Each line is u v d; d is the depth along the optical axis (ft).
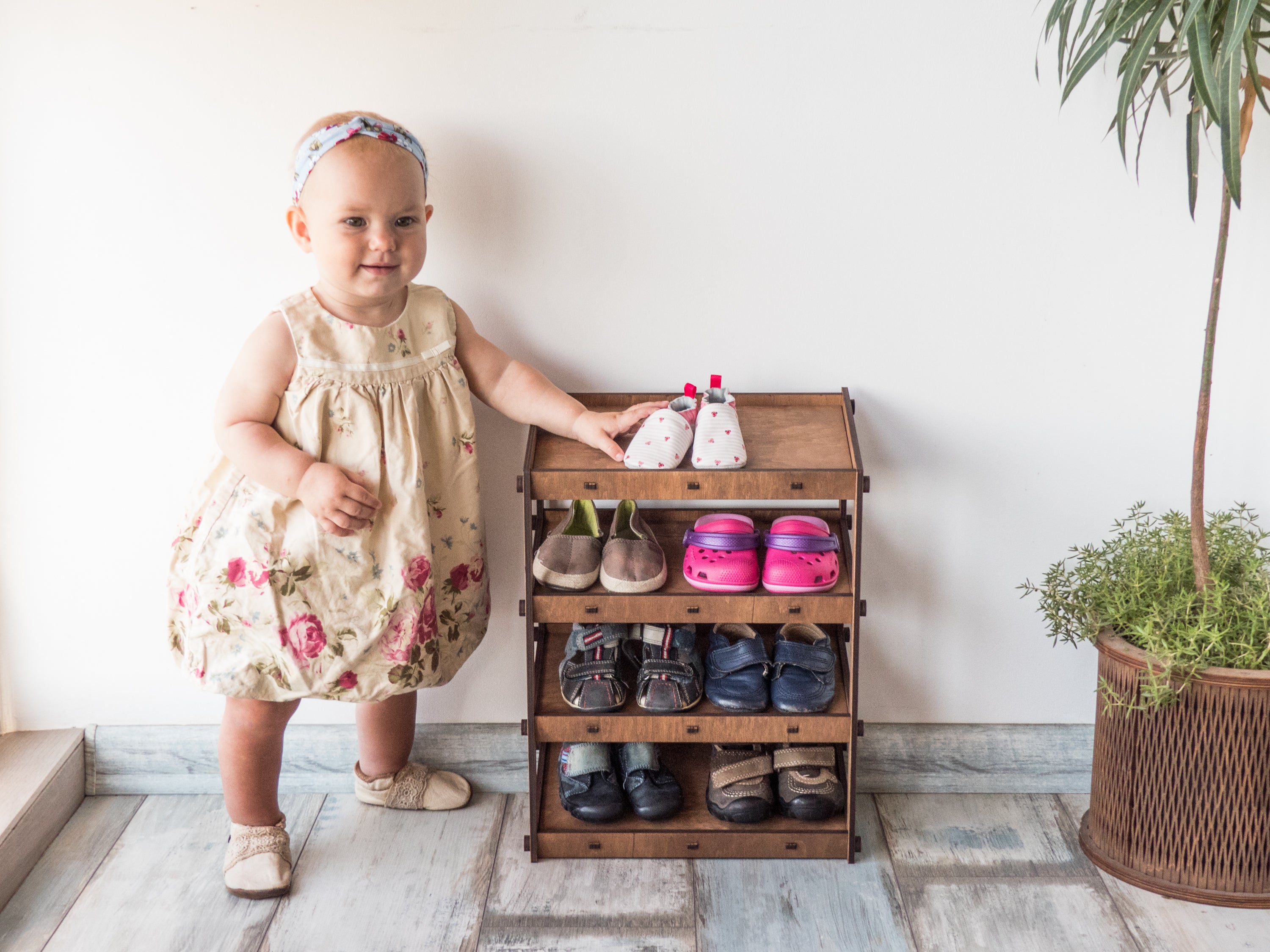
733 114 5.34
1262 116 5.27
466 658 5.65
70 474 5.87
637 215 5.50
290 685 5.13
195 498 5.21
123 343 5.68
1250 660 4.83
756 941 5.05
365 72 5.30
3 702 6.18
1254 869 5.15
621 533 5.59
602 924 5.16
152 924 5.19
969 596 6.07
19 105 5.32
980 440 5.81
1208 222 5.43
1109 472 5.84
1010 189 5.42
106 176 5.43
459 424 5.29
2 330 5.64
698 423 5.07
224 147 5.40
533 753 5.39
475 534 5.48
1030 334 5.63
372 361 4.99
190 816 6.07
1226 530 5.48
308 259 5.57
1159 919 5.15
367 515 4.93
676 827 5.55
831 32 5.22
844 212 5.48
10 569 6.00
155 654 6.15
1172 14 4.84
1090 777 6.18
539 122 5.37
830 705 5.37
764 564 5.21
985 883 5.42
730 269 5.57
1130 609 5.16
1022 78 5.27
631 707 5.41
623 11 5.21
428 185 5.45
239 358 4.95
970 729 6.21
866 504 5.94
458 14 5.23
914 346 5.67
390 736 5.91
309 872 5.56
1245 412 5.70
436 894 5.38
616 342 5.71
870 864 5.57
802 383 5.75
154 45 5.25
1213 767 5.04
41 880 5.51
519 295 5.64
